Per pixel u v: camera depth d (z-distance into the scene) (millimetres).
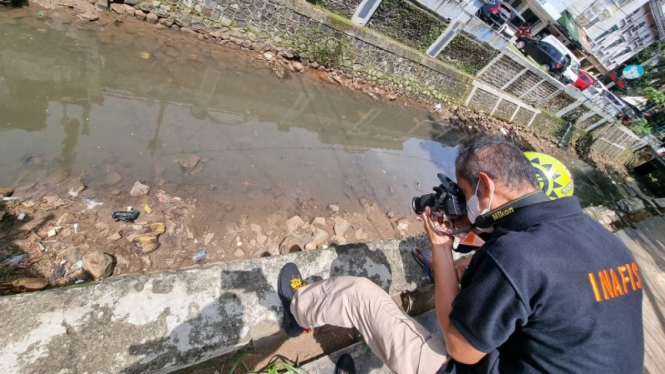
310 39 5516
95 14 4055
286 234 3137
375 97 6539
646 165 13562
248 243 2893
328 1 5535
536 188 1114
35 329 1308
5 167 2479
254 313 1720
